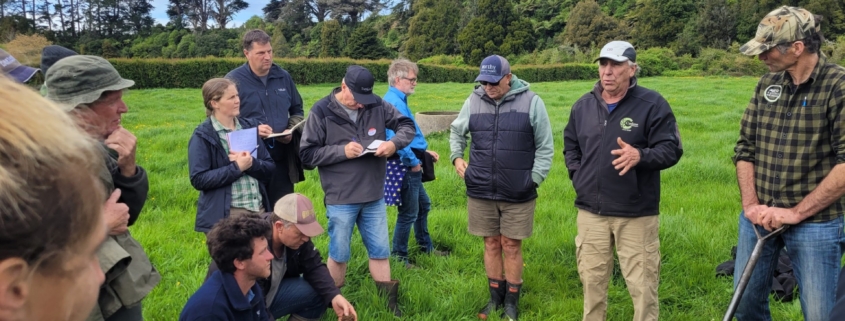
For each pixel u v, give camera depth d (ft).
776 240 11.62
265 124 15.10
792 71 10.78
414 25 222.28
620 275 16.85
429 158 17.72
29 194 2.06
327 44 223.71
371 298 14.46
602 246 12.78
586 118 12.84
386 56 215.92
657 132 12.07
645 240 12.40
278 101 15.62
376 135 14.37
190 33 260.21
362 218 14.56
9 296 2.21
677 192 25.67
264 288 11.74
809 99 10.62
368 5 278.46
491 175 14.19
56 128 2.16
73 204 2.25
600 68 12.31
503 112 14.12
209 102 13.25
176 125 45.93
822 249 10.69
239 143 13.10
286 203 11.66
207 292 9.72
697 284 16.35
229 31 259.19
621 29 185.78
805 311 11.04
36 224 2.12
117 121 8.69
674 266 17.39
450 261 17.69
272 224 11.68
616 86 12.13
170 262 16.85
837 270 10.85
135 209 8.53
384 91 93.86
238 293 9.82
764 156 11.50
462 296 15.24
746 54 10.84
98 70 8.19
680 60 152.25
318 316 12.93
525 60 174.40
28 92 2.18
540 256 18.15
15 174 2.02
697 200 24.08
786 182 11.05
